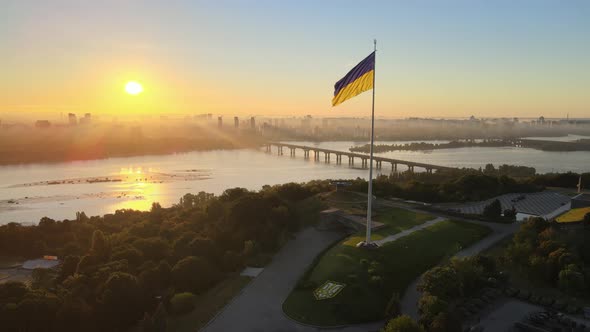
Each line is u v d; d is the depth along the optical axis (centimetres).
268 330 9169
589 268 10781
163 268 11994
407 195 19950
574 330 8394
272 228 14750
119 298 10225
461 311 9069
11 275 15712
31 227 19512
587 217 13062
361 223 15000
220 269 12519
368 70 11050
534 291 10300
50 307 10156
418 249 12650
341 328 9156
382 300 10038
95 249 14862
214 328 9306
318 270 11844
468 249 12950
